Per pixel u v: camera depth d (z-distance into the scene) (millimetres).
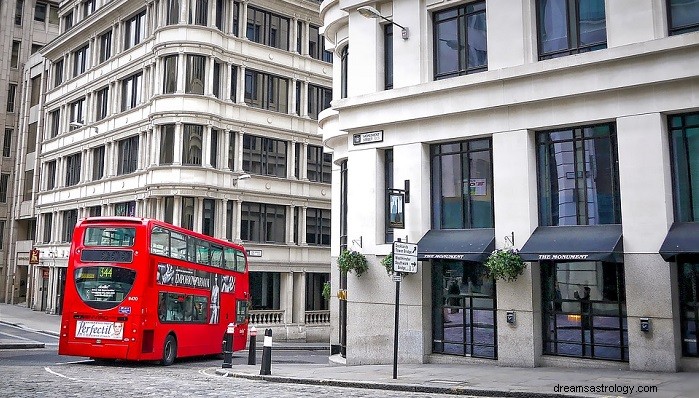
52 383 14391
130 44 44500
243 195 40969
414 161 19297
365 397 12266
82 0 52031
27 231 60781
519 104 17328
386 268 19062
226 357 19453
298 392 13273
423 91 18875
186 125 38844
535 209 17156
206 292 23938
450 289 18719
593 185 16531
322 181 46281
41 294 52094
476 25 19016
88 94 48375
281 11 44812
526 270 16812
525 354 16609
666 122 15570
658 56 15234
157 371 18891
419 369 16766
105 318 19766
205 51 39406
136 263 20016
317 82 46500
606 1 16344
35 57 60375
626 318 15539
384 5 20672
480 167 18531
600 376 14117
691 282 14945
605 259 15117
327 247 45500
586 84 16172
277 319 41625
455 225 18828
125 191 41438
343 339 24031
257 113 42469
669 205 15117
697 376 13789
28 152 60625
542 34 17719
